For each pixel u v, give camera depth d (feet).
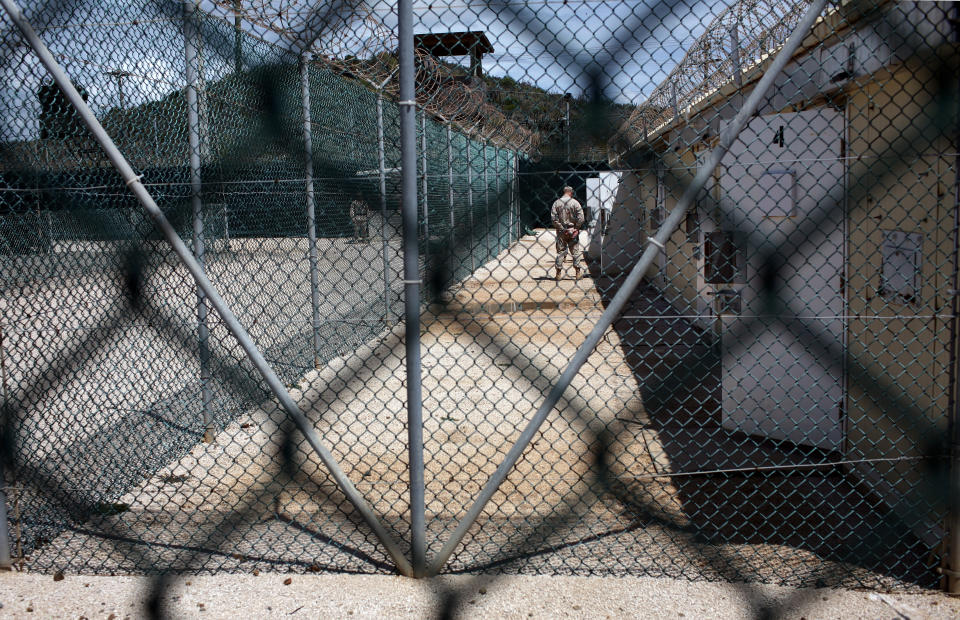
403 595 10.41
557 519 12.66
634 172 11.74
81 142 13.97
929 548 11.09
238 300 18.71
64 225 13.93
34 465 12.61
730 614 9.78
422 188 25.44
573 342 26.50
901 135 10.50
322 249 23.59
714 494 12.86
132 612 10.09
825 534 12.06
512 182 13.28
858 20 10.69
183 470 15.25
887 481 12.53
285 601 10.29
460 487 14.19
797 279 14.43
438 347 25.63
